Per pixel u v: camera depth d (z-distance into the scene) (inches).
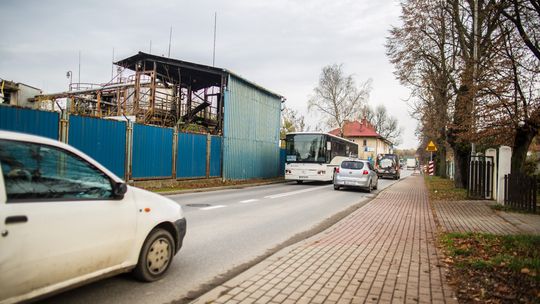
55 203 127.6
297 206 478.0
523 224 344.8
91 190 143.8
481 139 543.5
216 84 1104.2
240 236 282.0
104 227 144.3
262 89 1001.5
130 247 158.1
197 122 1113.4
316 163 885.2
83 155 143.4
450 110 776.9
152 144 616.7
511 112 461.4
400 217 394.0
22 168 121.5
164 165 647.1
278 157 1131.3
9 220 111.7
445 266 201.5
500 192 494.9
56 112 457.7
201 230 298.0
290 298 151.6
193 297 156.9
